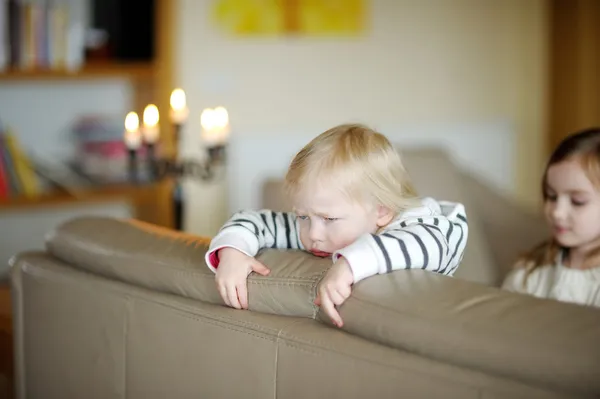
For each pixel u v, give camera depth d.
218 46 3.74
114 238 1.57
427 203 1.41
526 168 4.22
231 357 1.28
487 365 0.98
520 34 4.14
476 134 4.13
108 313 1.50
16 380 1.78
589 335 0.93
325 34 3.86
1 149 3.07
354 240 1.32
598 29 3.88
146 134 2.85
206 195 3.79
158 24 3.25
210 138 2.82
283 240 1.45
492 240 2.88
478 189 2.95
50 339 1.65
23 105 3.51
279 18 3.79
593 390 0.90
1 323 2.91
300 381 1.18
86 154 3.24
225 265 1.31
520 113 4.19
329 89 3.90
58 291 1.61
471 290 1.08
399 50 3.98
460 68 4.08
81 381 1.59
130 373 1.47
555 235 1.74
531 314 1.00
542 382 0.94
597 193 1.67
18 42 3.05
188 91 3.72
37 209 3.65
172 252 1.46
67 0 3.42
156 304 1.41
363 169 1.29
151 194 3.24
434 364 1.03
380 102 3.99
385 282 1.15
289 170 1.34
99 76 3.17
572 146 1.70
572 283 1.74
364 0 3.90
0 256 3.62
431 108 4.06
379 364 1.07
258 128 3.83
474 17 4.07
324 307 1.17
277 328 1.22
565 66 4.04
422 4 3.98
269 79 3.82
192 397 1.35
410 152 2.87
